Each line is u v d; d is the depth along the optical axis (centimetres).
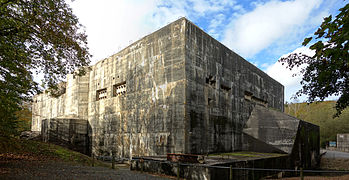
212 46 2386
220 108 2389
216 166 1162
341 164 2853
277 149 2247
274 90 3897
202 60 2206
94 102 2998
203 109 2131
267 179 1598
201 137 2056
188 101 1962
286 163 2009
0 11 1143
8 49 1202
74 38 1381
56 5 1252
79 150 2895
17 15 1202
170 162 1341
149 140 2155
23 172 1031
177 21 2103
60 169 1234
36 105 4572
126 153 2384
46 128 2944
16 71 1238
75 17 1353
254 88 3195
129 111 2439
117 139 2534
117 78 2691
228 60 2644
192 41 2106
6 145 1539
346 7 427
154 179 1154
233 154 2112
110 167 1678
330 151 4447
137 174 1312
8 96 1170
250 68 3148
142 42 2416
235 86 2719
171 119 1997
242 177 1409
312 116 6078
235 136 2578
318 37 500
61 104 3616
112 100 2708
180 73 2000
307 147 2452
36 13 1194
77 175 1091
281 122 2283
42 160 1497
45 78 1379
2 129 1323
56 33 1283
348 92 985
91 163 1734
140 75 2380
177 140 1920
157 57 2228
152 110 2183
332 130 5278
